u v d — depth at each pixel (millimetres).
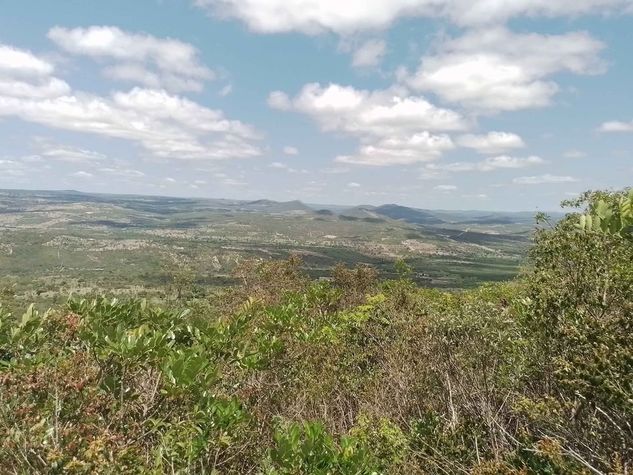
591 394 2863
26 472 2484
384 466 4012
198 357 3689
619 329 3186
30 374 3281
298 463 3293
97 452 2559
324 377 5793
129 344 3729
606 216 3377
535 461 3334
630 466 2799
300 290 11867
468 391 4609
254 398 5070
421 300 8375
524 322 3969
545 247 4672
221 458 3621
